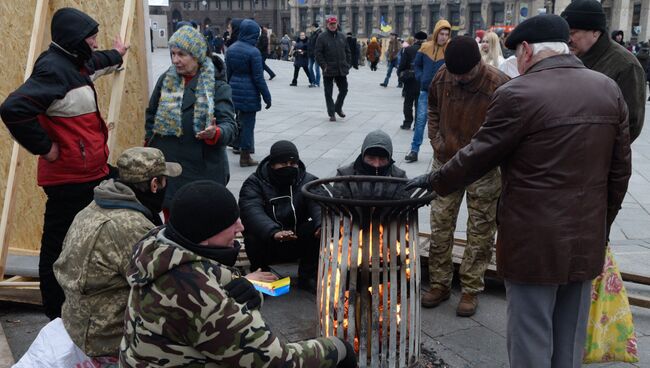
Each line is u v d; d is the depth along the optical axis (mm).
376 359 2889
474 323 3846
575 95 2486
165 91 4117
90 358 2561
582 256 2555
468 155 2637
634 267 4770
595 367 3350
